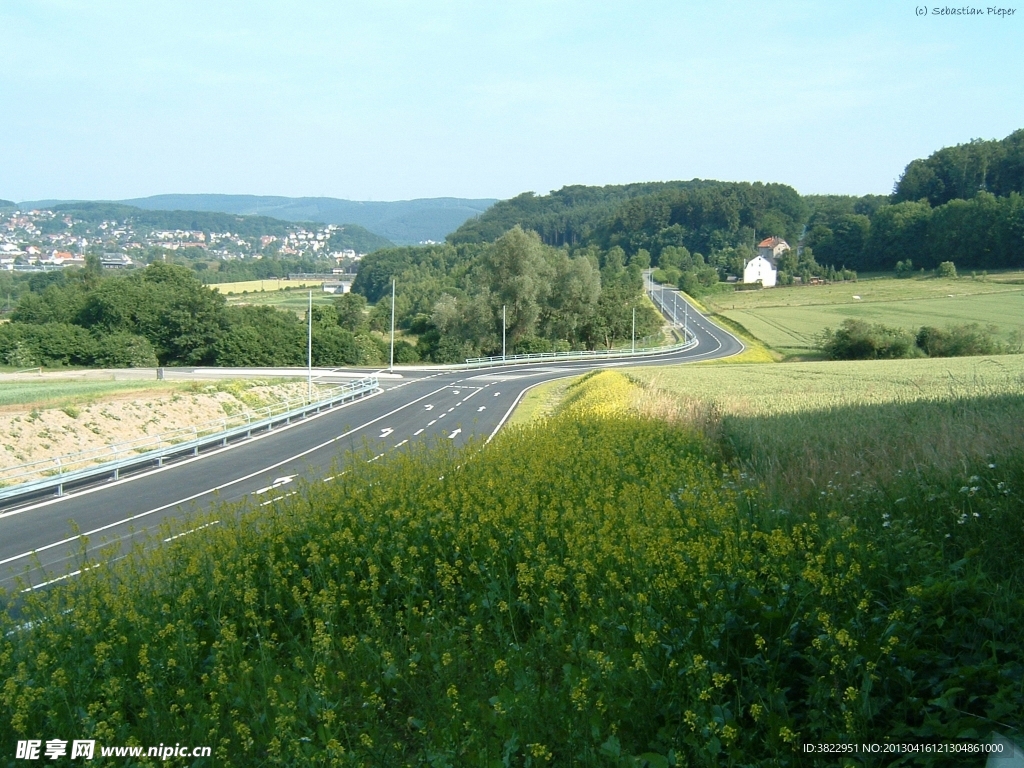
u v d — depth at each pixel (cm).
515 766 548
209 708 661
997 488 798
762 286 13850
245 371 6806
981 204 11519
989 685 525
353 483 1232
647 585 694
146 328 8162
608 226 19912
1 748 639
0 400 3650
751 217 18188
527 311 8750
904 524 781
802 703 564
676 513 882
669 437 1700
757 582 673
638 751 546
